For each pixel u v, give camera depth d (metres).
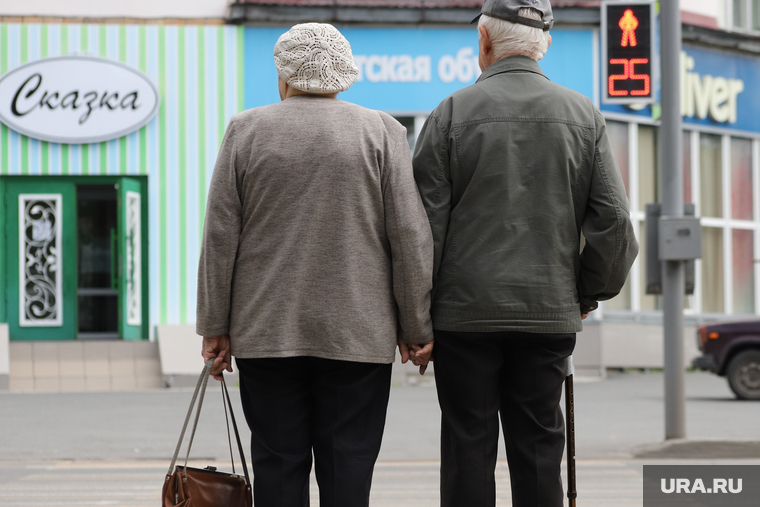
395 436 15.20
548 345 5.18
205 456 13.52
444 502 5.31
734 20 30.61
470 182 5.16
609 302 27.53
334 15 25.28
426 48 25.77
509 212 5.10
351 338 4.93
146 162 24.70
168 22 24.89
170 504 4.89
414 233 5.01
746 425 16.36
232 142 5.09
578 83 26.45
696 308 29.86
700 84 29.88
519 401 5.25
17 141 24.41
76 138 24.41
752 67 30.86
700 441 13.67
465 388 5.17
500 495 10.35
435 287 5.24
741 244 30.72
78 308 24.33
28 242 24.39
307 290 4.95
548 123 5.18
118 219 24.42
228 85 25.05
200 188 24.81
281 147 4.98
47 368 23.48
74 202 24.48
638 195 28.23
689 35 29.34
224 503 4.95
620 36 14.39
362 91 25.77
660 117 14.32
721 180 30.39
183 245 24.69
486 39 5.46
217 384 23.31
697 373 28.72
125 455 13.53
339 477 4.96
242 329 5.00
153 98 24.66
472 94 5.29
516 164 5.14
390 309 5.11
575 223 5.25
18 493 10.58
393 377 24.20
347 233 4.97
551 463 5.22
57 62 24.41
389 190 5.06
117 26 24.80
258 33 25.16
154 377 23.75
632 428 16.05
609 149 5.32
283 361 5.02
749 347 21.56
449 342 5.20
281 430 5.04
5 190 24.41
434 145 5.25
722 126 30.34
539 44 5.41
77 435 15.23
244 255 5.04
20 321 24.20
